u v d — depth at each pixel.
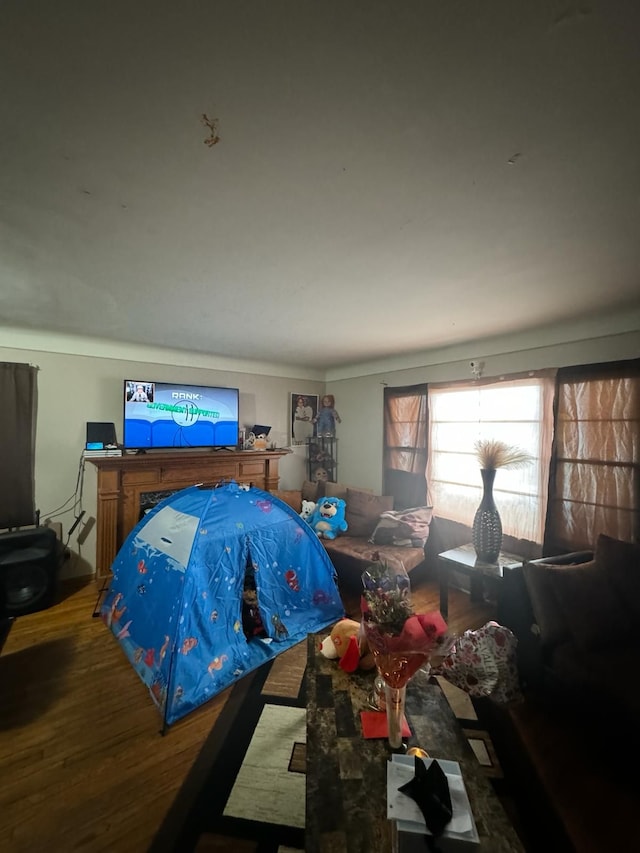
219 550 2.29
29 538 2.90
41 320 2.76
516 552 3.03
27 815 1.37
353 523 3.83
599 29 0.69
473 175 1.13
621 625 1.78
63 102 0.86
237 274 1.87
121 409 3.59
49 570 2.91
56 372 3.28
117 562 2.82
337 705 1.41
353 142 0.99
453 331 3.00
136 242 1.54
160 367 3.81
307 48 0.74
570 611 1.84
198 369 4.06
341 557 3.37
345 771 1.14
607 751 1.60
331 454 4.96
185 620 2.02
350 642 1.63
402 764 1.14
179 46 0.73
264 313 2.54
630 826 1.35
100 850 1.26
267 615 2.43
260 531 2.54
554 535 2.78
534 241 1.53
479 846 0.93
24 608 2.79
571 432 2.70
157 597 2.23
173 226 1.42
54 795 1.44
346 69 0.78
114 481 3.37
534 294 2.15
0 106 0.87
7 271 1.83
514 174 1.12
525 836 1.32
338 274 1.87
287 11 0.67
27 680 2.09
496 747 1.69
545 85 0.82
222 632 2.18
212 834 1.31
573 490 2.68
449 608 3.03
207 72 0.79
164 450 3.84
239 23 0.69
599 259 1.69
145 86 0.82
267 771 1.55
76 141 0.98
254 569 2.46
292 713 1.86
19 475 3.10
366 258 1.69
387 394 4.21
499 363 3.22
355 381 4.70
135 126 0.93
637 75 0.78
